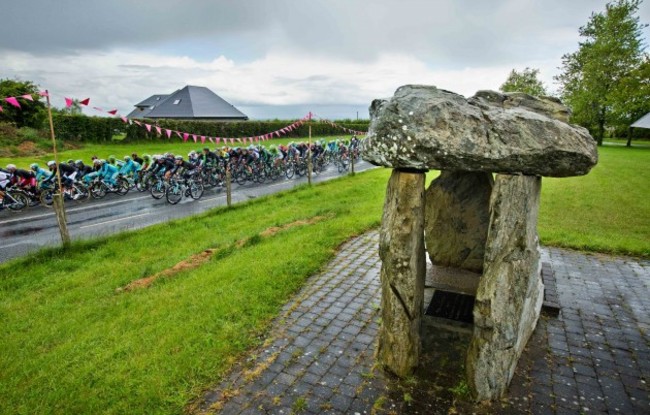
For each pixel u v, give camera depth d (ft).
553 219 29.35
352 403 11.10
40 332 15.23
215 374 12.32
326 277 19.24
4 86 65.72
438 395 11.29
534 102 11.95
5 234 29.86
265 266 20.04
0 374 12.77
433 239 16.15
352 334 14.37
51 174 38.96
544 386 11.66
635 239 24.06
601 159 69.41
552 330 14.46
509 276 10.55
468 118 10.42
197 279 19.20
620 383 11.80
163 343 13.91
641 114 110.52
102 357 13.34
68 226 31.83
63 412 11.07
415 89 11.33
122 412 11.00
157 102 155.12
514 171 10.44
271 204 37.22
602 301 16.60
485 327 10.71
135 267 21.86
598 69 114.52
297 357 13.12
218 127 95.76
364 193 41.19
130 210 37.11
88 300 17.92
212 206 38.58
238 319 15.42
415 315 11.89
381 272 12.00
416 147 10.38
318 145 62.95
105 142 77.87
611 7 114.21
